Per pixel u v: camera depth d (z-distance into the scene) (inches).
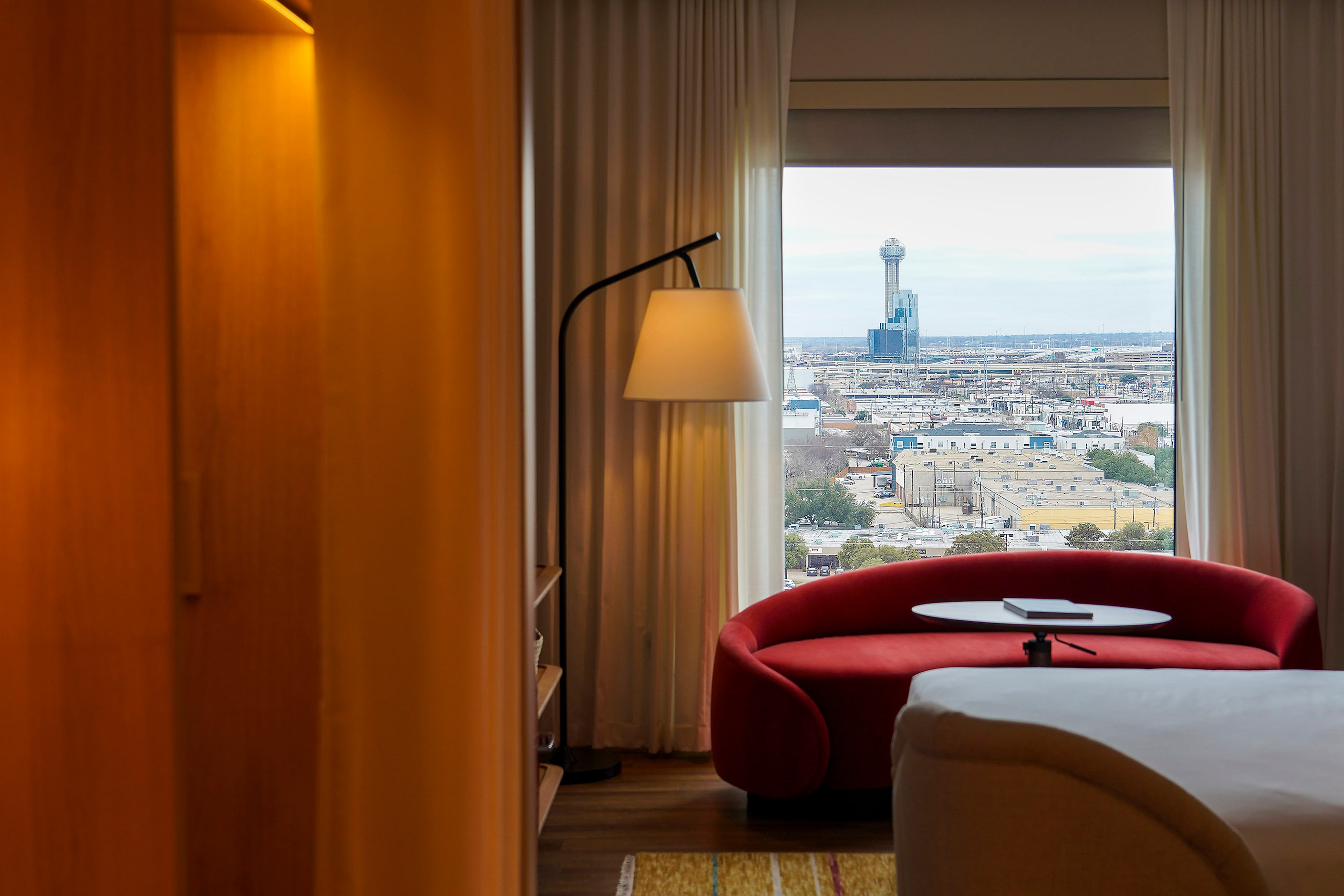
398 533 70.6
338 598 71.1
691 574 158.9
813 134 169.3
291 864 74.4
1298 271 163.3
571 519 163.8
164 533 45.6
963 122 168.7
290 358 72.6
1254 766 82.2
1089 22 164.4
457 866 70.6
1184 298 164.1
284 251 72.4
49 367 45.3
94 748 45.9
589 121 160.9
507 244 74.9
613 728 161.6
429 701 70.5
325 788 71.6
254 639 73.6
